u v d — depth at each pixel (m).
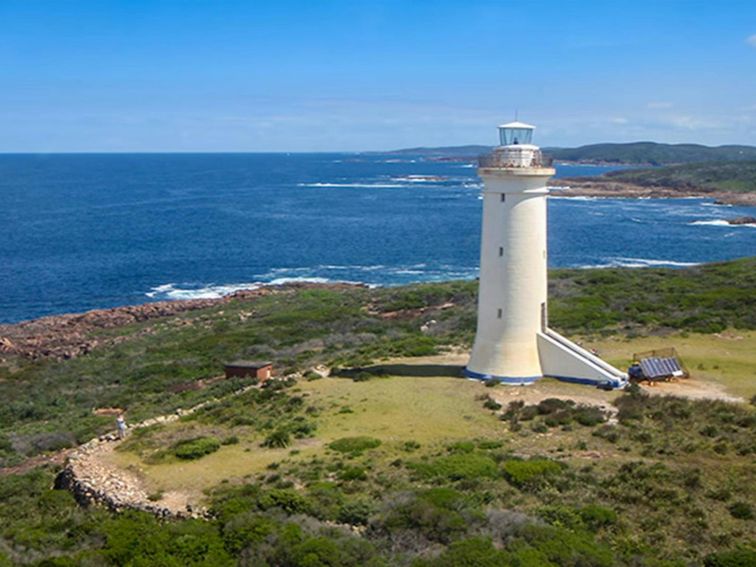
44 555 18.83
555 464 22.17
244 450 25.64
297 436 26.61
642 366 32.81
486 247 32.75
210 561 17.33
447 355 39.03
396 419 28.09
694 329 42.56
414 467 22.66
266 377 38.75
